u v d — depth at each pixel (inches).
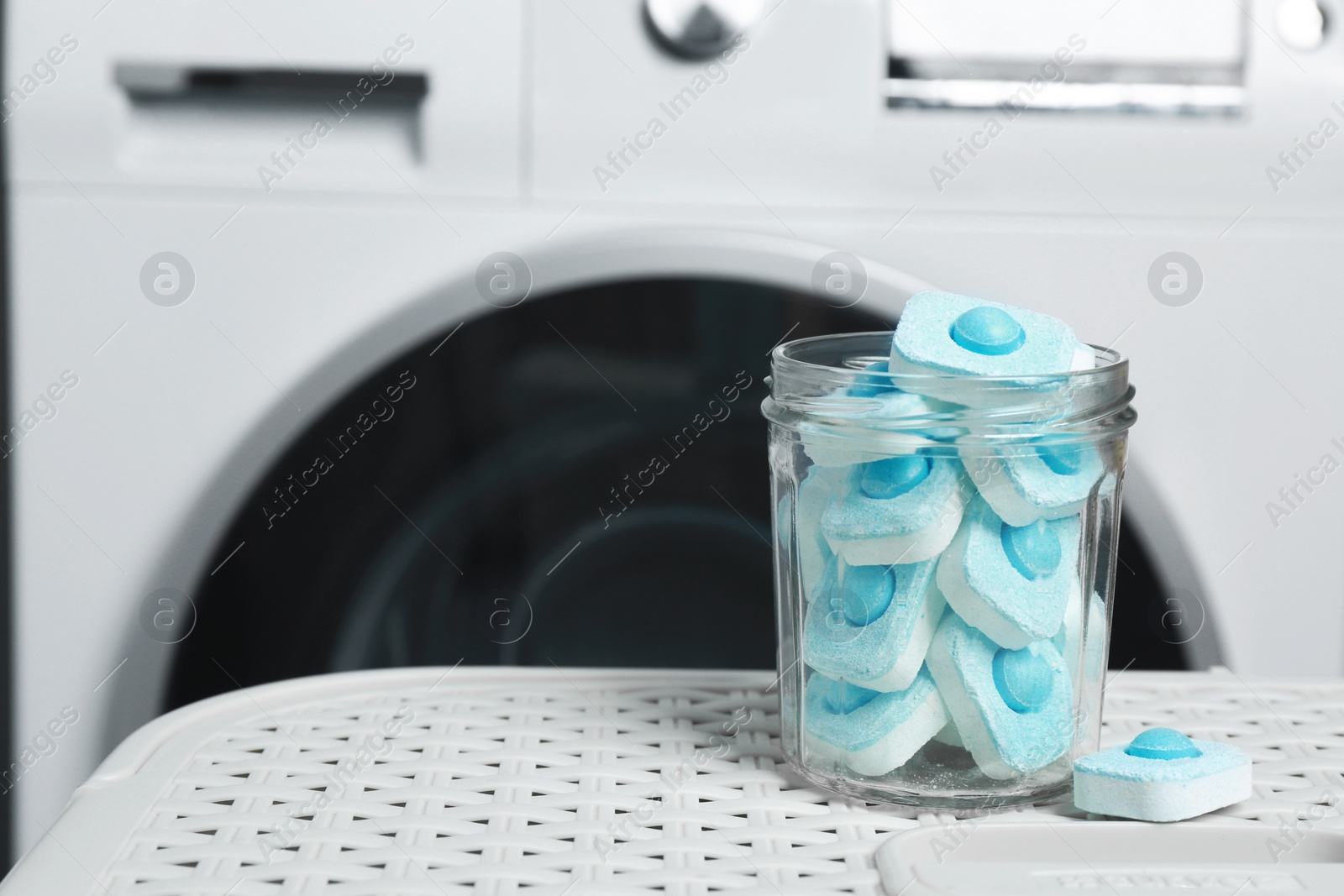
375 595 31.9
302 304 29.9
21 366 29.8
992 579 15.6
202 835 15.5
